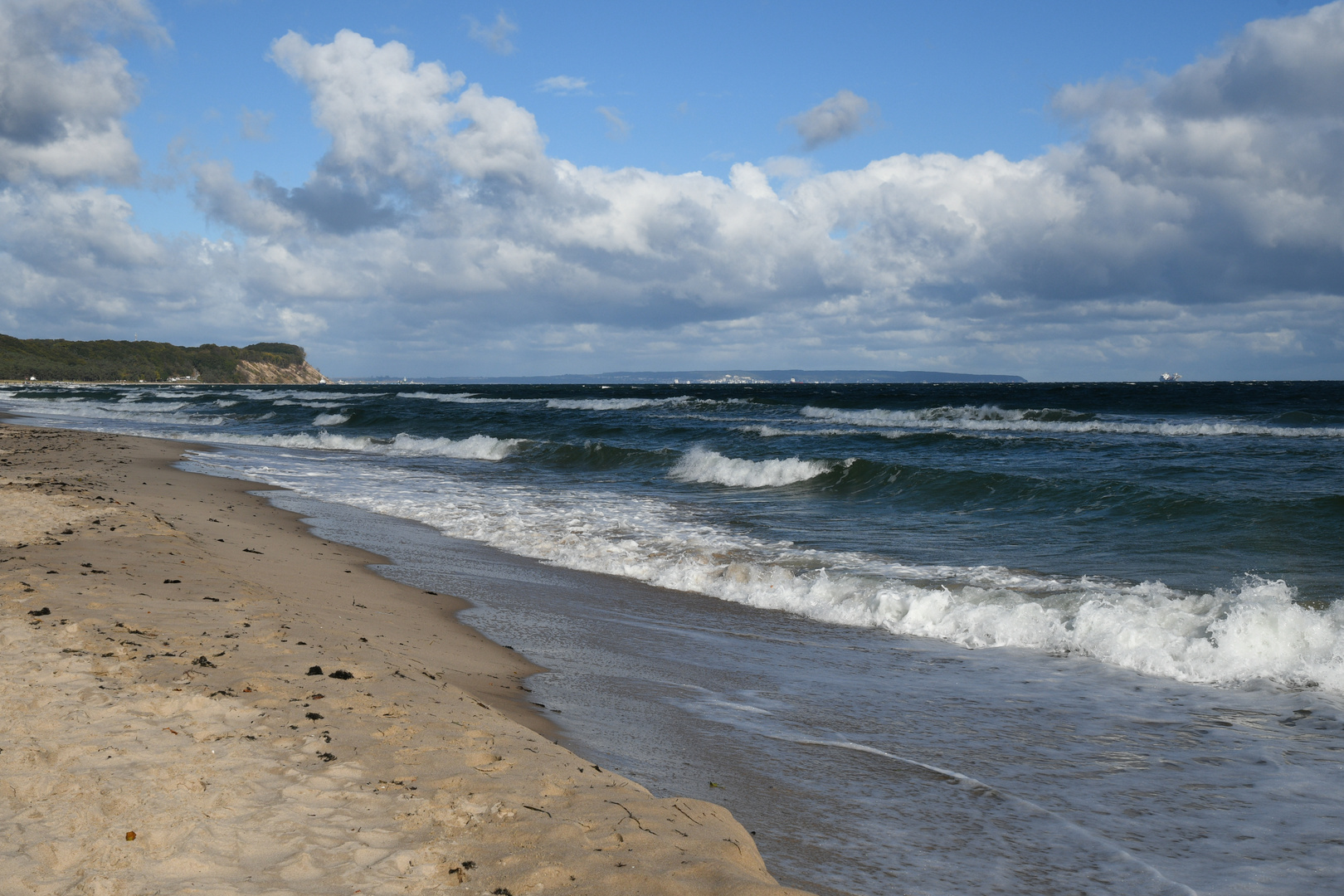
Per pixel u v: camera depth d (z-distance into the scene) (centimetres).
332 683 514
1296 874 367
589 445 2461
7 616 606
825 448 2495
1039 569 1018
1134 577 956
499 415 4206
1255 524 1202
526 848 323
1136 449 2283
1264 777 477
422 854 316
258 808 346
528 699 589
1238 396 6144
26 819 322
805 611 898
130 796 345
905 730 552
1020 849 390
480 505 1612
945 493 1630
